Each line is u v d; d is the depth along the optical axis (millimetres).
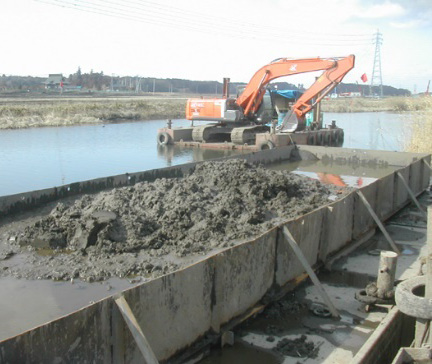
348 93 95688
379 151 13984
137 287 3197
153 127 28469
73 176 11898
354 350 3920
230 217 6582
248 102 18422
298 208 7270
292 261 5105
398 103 51781
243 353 3852
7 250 5434
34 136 21453
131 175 8508
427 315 3398
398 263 6055
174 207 6488
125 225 5871
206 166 8961
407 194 9211
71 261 5180
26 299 4316
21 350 2527
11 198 6633
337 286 5281
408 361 3129
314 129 19844
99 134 23250
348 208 6414
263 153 13367
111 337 3059
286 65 17266
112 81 97188
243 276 4262
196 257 5398
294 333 4188
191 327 3695
